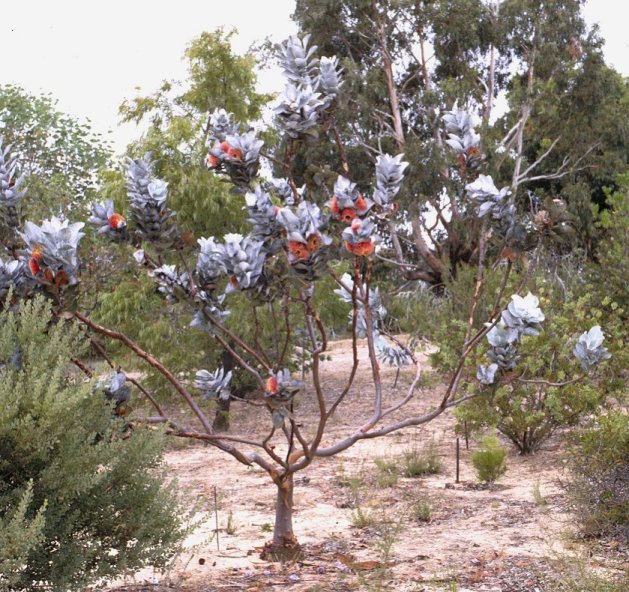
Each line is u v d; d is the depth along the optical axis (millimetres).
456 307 13031
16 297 4578
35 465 4109
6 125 31172
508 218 4961
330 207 4664
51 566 4121
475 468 8633
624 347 9375
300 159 29562
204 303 4828
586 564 5168
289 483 5617
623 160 33406
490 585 4926
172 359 12344
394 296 16516
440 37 31312
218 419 12938
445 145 27984
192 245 4762
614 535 5797
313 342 5164
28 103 32812
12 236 4820
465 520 6578
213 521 6859
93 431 4367
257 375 5012
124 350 12648
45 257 4289
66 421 4070
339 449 5441
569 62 32375
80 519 4289
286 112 4801
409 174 27953
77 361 4527
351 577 5184
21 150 23125
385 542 5582
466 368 9320
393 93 30734
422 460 8766
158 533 4551
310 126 4816
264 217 4520
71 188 24891
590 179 34125
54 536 4117
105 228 4715
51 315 4461
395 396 15422
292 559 5586
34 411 3918
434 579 4996
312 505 7363
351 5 30516
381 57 32000
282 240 4434
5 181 4762
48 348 4203
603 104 33594
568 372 9023
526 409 9234
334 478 8469
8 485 4047
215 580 5156
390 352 6109
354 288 5059
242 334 12859
